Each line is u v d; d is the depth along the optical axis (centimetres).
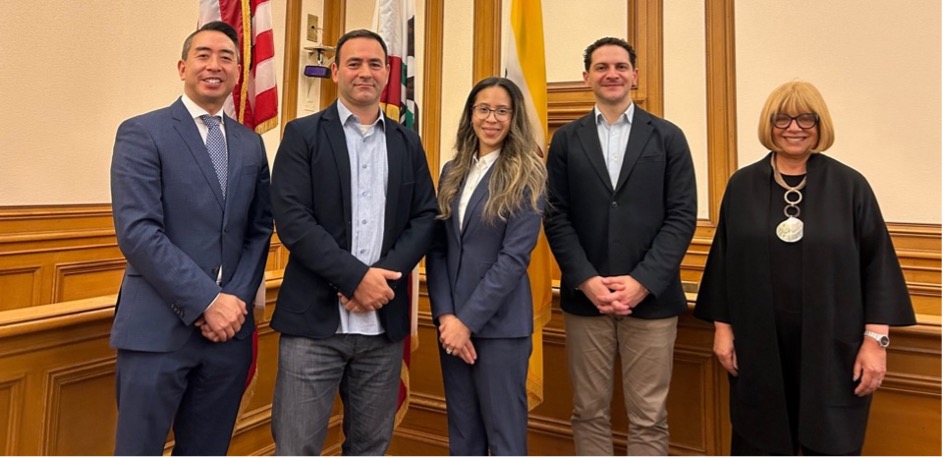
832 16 230
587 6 275
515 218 147
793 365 145
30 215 223
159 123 137
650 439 162
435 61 314
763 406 145
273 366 216
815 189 145
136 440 127
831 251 139
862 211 142
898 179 220
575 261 162
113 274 257
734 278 153
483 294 141
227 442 142
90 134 244
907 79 218
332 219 144
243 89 190
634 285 154
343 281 136
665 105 259
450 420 153
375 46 151
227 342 139
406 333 155
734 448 158
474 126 156
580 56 277
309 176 144
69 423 146
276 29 316
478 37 304
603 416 171
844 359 139
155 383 128
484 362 146
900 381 163
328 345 144
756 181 153
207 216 137
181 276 127
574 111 275
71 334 145
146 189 130
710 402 189
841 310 139
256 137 156
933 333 156
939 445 158
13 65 217
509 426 144
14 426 132
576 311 168
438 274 156
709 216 249
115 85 252
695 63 254
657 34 260
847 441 137
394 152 153
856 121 226
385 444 157
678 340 195
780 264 145
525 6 197
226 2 192
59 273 234
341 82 150
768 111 149
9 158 217
